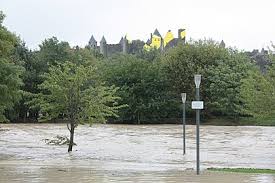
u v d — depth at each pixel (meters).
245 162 26.22
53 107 30.98
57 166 21.30
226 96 83.19
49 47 91.75
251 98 27.86
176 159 27.61
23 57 87.31
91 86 32.00
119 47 174.12
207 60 89.38
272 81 27.42
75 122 31.89
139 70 88.12
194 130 61.28
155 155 30.38
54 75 31.17
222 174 17.75
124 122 86.88
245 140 44.47
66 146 37.59
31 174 17.44
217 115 86.31
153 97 87.44
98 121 31.59
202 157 29.03
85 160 26.48
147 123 86.44
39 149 34.72
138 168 20.55
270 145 39.09
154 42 159.50
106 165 22.39
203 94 86.62
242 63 86.69
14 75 31.22
